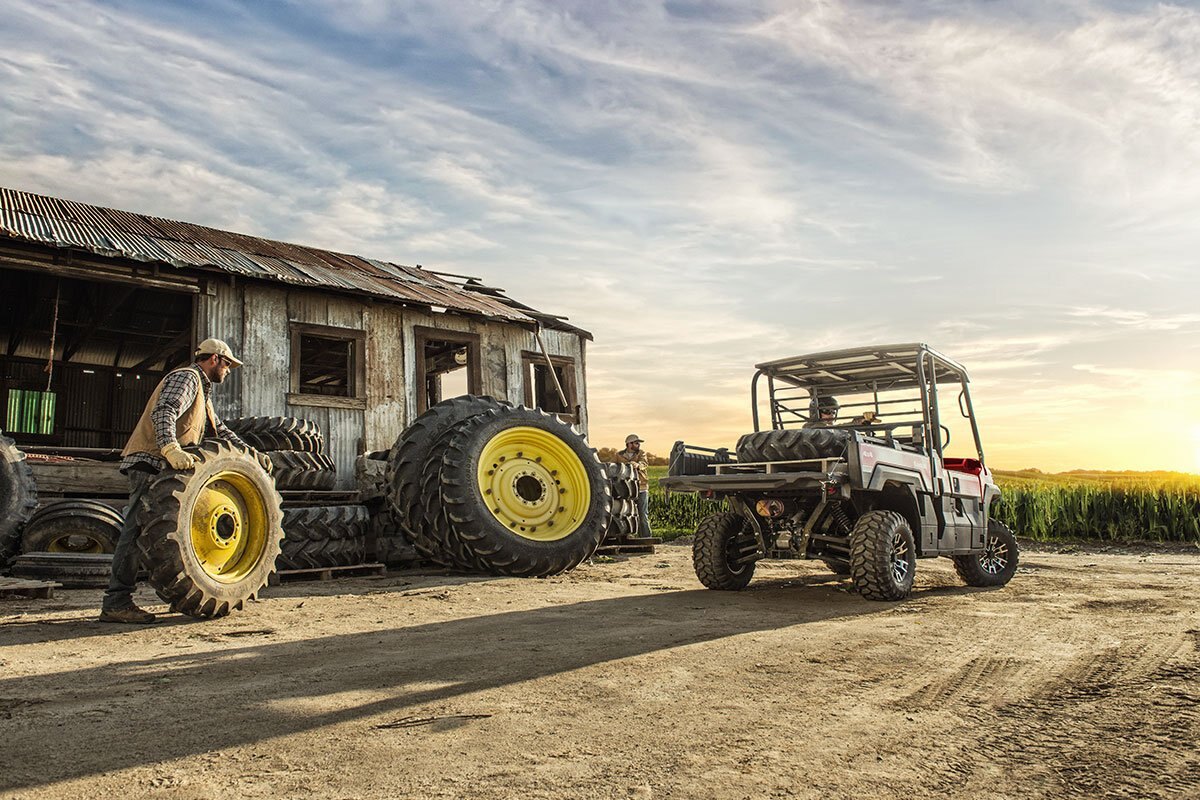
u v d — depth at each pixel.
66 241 9.58
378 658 4.10
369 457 11.20
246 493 5.84
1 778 2.38
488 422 9.07
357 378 12.18
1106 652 4.30
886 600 6.50
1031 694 3.41
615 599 6.63
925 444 7.36
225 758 2.56
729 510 7.52
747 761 2.54
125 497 9.37
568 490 9.57
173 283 10.64
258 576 5.76
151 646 4.41
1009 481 16.81
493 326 13.80
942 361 7.85
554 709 3.13
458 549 8.84
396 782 2.35
